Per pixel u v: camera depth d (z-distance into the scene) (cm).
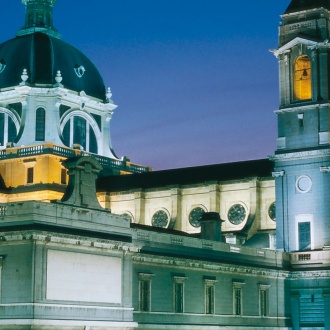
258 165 10875
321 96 9394
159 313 7212
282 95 9656
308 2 9725
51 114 12562
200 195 10925
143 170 13438
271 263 8925
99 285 6481
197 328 7612
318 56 9500
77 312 6231
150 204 11294
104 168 12675
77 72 13100
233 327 8094
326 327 8881
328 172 9212
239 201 10644
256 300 8531
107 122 13450
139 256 7006
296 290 9131
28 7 13525
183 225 11019
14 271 5972
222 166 11212
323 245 9144
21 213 6050
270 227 10356
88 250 6406
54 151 11919
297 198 9381
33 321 5838
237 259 8369
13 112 12669
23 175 11944
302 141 9425
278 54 9762
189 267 7606
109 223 6712
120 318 6650
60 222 6228
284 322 8956
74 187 6512
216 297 7919
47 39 13038
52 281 6053
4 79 12781
